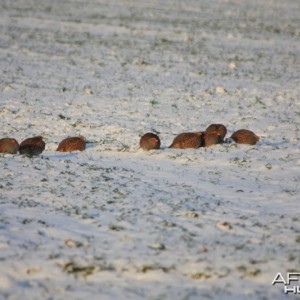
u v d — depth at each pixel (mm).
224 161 68625
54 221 47031
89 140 83375
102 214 48781
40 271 37094
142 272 36844
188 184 59062
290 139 85625
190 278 36125
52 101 111812
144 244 41812
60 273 36844
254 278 36250
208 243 42000
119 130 90438
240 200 53844
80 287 34781
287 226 46281
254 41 197750
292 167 66625
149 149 74500
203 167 66188
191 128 94062
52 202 52281
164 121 98688
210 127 79625
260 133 91000
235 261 38531
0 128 90438
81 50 169250
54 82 129000
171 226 45688
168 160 69375
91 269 37375
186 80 137000
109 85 128500
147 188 57156
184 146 75500
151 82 133125
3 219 47156
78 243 41844
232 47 185125
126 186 57719
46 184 57906
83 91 121562
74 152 74125
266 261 38594
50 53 162750
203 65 155875
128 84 130250
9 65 144250
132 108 108188
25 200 52656
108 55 163750
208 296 33281
